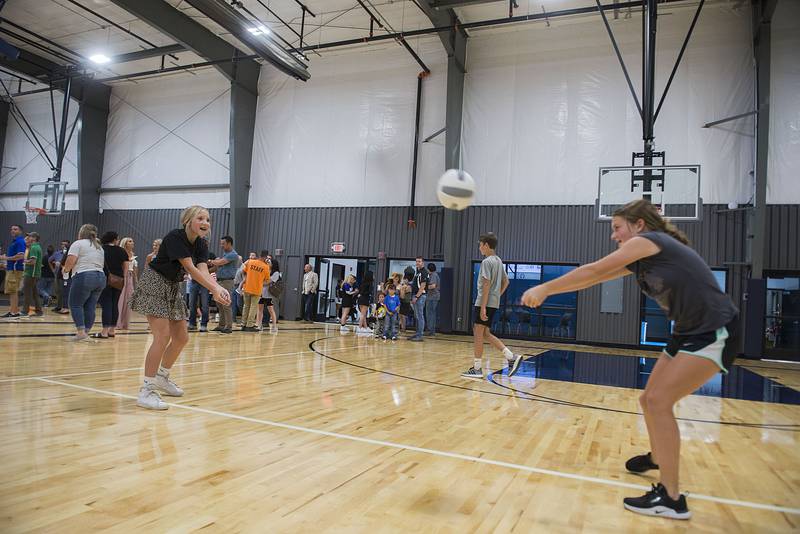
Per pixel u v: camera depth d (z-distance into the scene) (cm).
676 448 186
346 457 232
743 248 1027
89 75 1530
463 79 1246
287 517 165
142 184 1574
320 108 1394
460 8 1133
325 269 1430
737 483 224
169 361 339
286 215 1407
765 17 984
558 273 1227
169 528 152
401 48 1320
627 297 1088
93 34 1347
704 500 201
